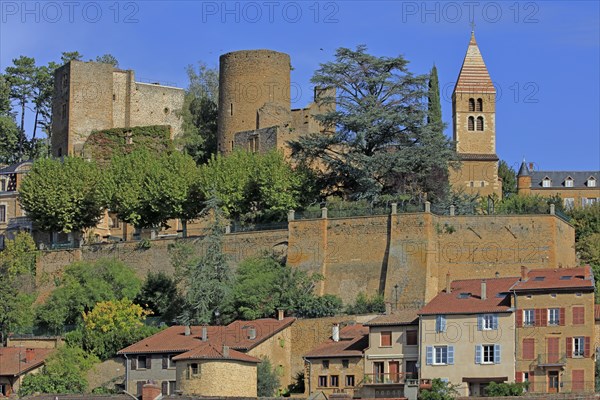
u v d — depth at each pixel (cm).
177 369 12188
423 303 13762
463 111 19262
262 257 14938
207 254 14450
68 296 14988
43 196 17088
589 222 16550
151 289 15075
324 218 14625
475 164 19038
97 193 16738
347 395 10856
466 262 14038
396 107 15675
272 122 18750
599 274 14475
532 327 11862
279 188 15675
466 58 19600
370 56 15838
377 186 15025
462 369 11925
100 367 13638
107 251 16200
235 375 12125
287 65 19050
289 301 13950
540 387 11694
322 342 13100
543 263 13962
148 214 16350
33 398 11644
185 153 18038
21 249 16750
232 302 14100
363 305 13875
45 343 14250
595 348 12025
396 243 14162
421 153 15088
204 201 15888
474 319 11994
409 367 12181
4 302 15075
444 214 14325
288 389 12912
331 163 15612
